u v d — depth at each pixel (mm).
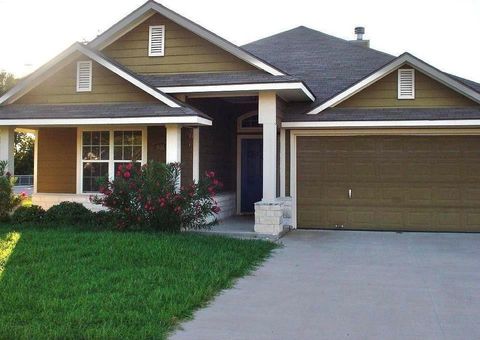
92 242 9852
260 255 9719
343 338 5426
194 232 11953
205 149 14055
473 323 5949
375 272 8547
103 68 12820
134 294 6672
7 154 12977
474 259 9688
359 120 13008
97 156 14422
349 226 13609
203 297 6750
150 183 11305
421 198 13328
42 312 5863
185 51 13461
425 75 13359
